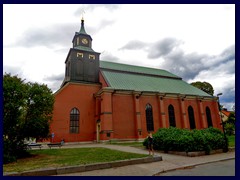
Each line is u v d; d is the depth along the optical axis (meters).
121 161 11.11
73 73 35.78
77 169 9.67
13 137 15.12
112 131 30.89
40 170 8.98
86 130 33.06
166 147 16.89
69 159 13.12
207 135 16.67
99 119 33.25
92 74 37.75
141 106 35.59
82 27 41.50
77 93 34.25
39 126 15.86
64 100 32.59
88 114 34.09
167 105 38.56
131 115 34.12
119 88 34.78
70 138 31.28
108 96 32.38
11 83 14.76
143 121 34.91
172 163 11.91
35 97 15.94
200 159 13.38
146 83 41.72
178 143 15.77
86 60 37.88
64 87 33.28
